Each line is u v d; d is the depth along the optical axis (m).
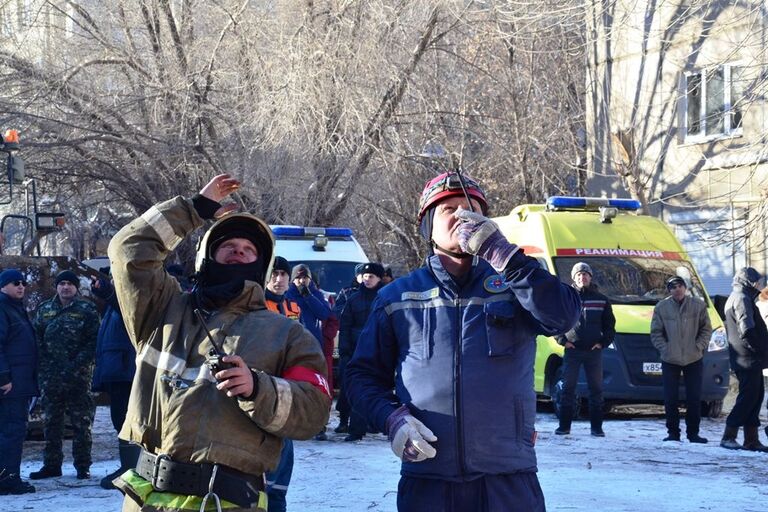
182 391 3.87
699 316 12.95
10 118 23.03
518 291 4.06
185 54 24.31
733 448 12.12
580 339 13.27
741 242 21.39
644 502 8.63
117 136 24.00
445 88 26.44
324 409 4.00
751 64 20.19
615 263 16.12
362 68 23.83
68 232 29.05
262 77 23.77
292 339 4.02
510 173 26.88
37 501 8.75
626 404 16.48
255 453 3.87
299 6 23.83
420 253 27.00
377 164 25.02
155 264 4.07
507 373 4.16
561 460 11.12
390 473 10.08
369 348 4.39
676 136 23.72
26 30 24.81
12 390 9.09
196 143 24.05
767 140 19.61
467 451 4.08
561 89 28.00
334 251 19.22
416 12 24.38
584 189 28.17
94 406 10.12
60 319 9.87
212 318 4.00
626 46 25.08
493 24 24.97
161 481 3.83
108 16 25.05
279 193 23.45
